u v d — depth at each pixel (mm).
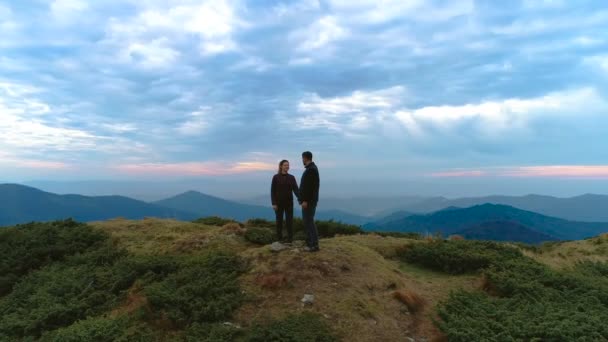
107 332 8336
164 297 9172
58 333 8477
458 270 12508
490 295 10875
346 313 8812
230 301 9242
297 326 8156
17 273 13359
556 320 8758
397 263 13477
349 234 18078
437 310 9477
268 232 15547
